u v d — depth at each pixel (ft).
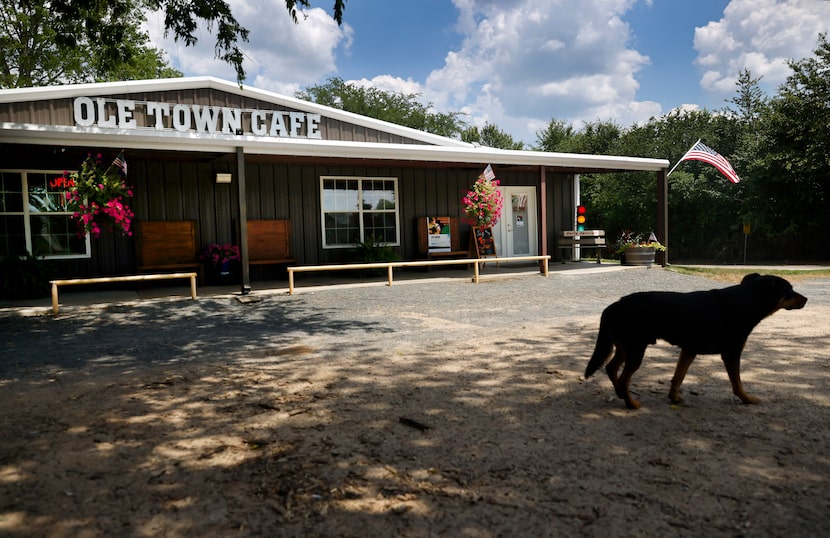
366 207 45.32
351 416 12.30
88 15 29.45
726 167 48.62
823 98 59.52
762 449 10.25
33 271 32.65
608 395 13.69
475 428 11.49
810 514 7.97
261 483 9.12
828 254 64.08
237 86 40.78
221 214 40.14
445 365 16.81
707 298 12.30
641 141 81.25
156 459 10.12
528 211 53.11
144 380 15.57
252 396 13.88
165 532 7.70
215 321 25.36
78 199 30.68
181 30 28.22
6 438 11.19
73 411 12.89
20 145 29.58
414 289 35.06
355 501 8.48
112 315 26.94
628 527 7.66
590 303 29.89
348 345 20.10
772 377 15.08
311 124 43.52
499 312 27.27
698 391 13.91
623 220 78.23
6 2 35.45
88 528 7.82
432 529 7.68
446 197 48.83
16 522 7.99
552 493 8.65
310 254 43.11
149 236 36.99
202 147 31.63
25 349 19.99
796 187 61.67
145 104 38.14
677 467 9.53
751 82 75.05
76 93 36.19
